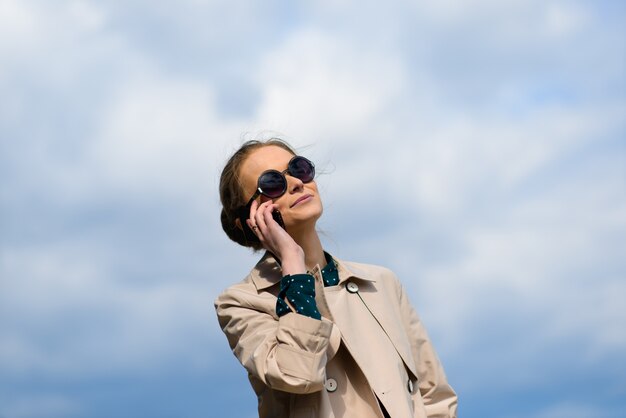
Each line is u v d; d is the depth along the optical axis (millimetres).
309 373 3133
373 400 3307
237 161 3646
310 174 3547
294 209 3480
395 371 3379
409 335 3693
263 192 3492
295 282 3283
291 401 3305
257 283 3508
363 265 3729
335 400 3318
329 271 3576
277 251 3426
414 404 3494
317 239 3574
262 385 3408
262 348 3246
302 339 3164
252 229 3529
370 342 3420
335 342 3320
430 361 3697
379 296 3596
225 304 3506
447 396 3701
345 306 3473
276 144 3787
